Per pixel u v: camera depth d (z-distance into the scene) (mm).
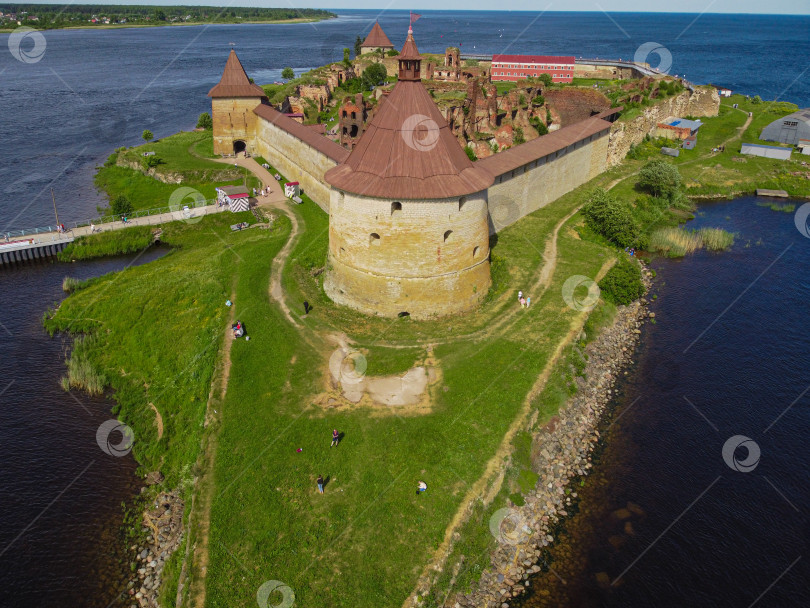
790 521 30172
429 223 37344
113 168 84125
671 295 50500
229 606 24312
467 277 40719
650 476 32594
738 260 56594
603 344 42281
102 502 31406
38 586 27172
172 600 25344
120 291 49625
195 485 29609
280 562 25844
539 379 35688
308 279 46469
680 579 27125
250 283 46125
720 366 41625
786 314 47781
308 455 30578
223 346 39250
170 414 36688
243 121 81562
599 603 26016
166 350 41688
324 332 39500
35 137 105062
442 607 24984
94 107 132250
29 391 39500
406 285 39250
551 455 32656
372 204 37094
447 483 29000
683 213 67000
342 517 27531
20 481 32531
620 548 28484
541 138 60656
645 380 40156
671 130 89000
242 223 61188
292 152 69250
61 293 51594
